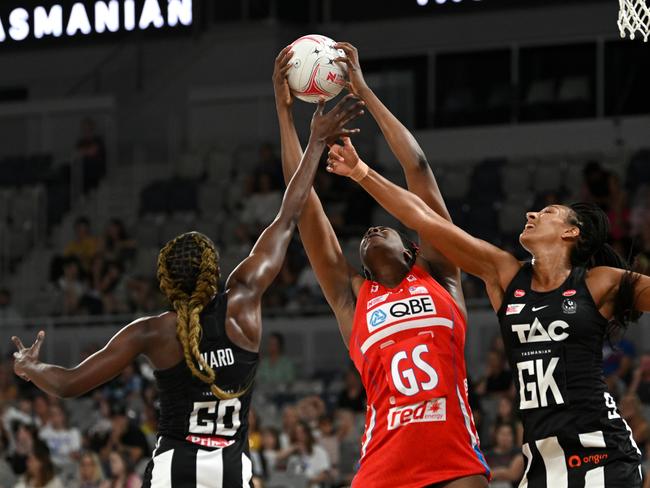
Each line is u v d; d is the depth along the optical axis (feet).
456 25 74.43
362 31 76.23
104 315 61.31
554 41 72.43
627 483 16.76
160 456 16.20
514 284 17.79
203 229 67.77
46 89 81.66
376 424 18.24
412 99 73.82
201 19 77.41
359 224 65.05
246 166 72.64
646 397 42.57
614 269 17.44
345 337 19.29
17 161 76.28
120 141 77.87
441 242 18.38
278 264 17.37
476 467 17.88
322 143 18.51
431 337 18.15
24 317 64.49
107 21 72.02
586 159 67.41
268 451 43.57
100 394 53.78
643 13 20.94
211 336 16.37
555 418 17.03
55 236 72.23
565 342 17.11
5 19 73.61
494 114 73.26
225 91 75.51
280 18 76.74
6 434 49.57
